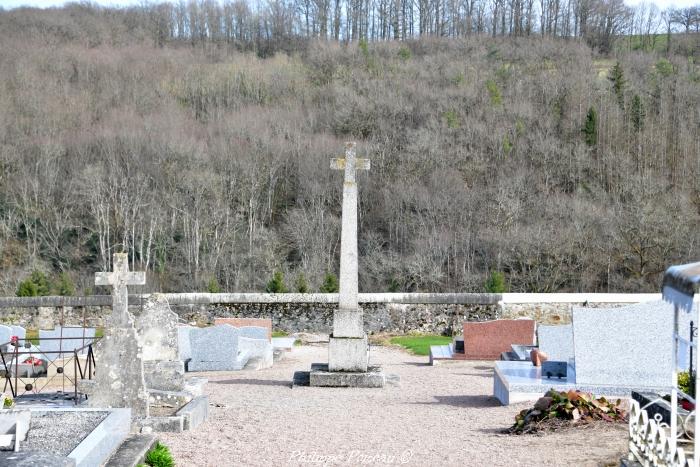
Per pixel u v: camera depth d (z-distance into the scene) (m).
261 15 110.50
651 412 10.95
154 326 16.27
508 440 11.70
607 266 50.81
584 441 11.11
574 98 79.00
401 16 110.88
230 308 33.41
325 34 110.25
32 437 9.41
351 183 19.44
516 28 107.88
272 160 66.12
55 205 59.03
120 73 87.25
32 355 21.23
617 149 69.31
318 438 12.19
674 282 7.82
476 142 70.38
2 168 62.12
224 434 12.48
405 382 20.23
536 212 58.28
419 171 66.50
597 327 15.16
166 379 15.55
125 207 56.91
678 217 52.16
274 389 18.66
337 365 19.23
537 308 33.41
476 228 57.50
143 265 54.75
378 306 33.84
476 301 33.44
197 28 109.88
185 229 56.19
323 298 33.53
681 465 7.70
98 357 12.66
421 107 77.81
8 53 86.31
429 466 10.33
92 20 103.44
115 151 63.41
